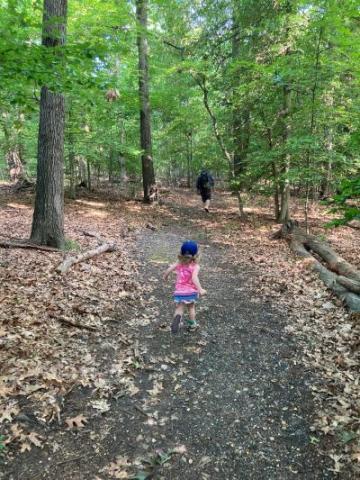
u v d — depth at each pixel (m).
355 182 4.02
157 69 16.83
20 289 5.52
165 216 13.86
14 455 2.81
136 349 4.43
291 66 9.51
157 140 21.86
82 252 7.87
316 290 6.50
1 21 4.38
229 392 3.75
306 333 5.00
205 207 15.04
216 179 27.14
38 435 3.02
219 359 4.36
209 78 12.51
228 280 7.23
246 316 5.56
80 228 10.41
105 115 14.16
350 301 5.69
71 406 3.39
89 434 3.09
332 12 8.27
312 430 3.23
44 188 7.73
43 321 4.73
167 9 15.12
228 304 6.01
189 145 22.75
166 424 3.26
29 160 17.83
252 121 12.16
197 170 22.39
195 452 2.97
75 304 5.34
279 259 8.64
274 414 3.44
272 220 13.41
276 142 11.99
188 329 5.05
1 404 3.28
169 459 2.89
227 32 12.81
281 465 2.88
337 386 3.83
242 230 11.93
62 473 2.71
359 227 12.65
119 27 10.97
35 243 7.80
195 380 3.92
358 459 2.92
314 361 4.31
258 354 4.48
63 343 4.34
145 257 8.46
